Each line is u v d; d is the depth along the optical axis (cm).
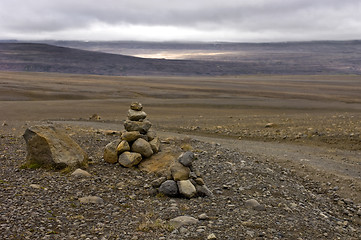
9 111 5591
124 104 7294
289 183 1403
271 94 11394
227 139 2711
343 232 947
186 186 1080
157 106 7225
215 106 7388
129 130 1437
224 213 948
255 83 17475
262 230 853
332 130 2755
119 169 1326
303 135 2675
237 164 1594
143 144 1382
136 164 1361
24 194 968
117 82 15912
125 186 1138
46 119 4259
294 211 1041
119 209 938
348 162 1938
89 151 1631
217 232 815
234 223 880
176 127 3319
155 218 886
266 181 1344
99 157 1502
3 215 806
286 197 1189
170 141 2145
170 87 13600
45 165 1276
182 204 999
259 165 1648
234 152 1961
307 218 998
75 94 10025
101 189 1093
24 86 11731
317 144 2456
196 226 839
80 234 762
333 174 1636
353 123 3133
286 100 9044
